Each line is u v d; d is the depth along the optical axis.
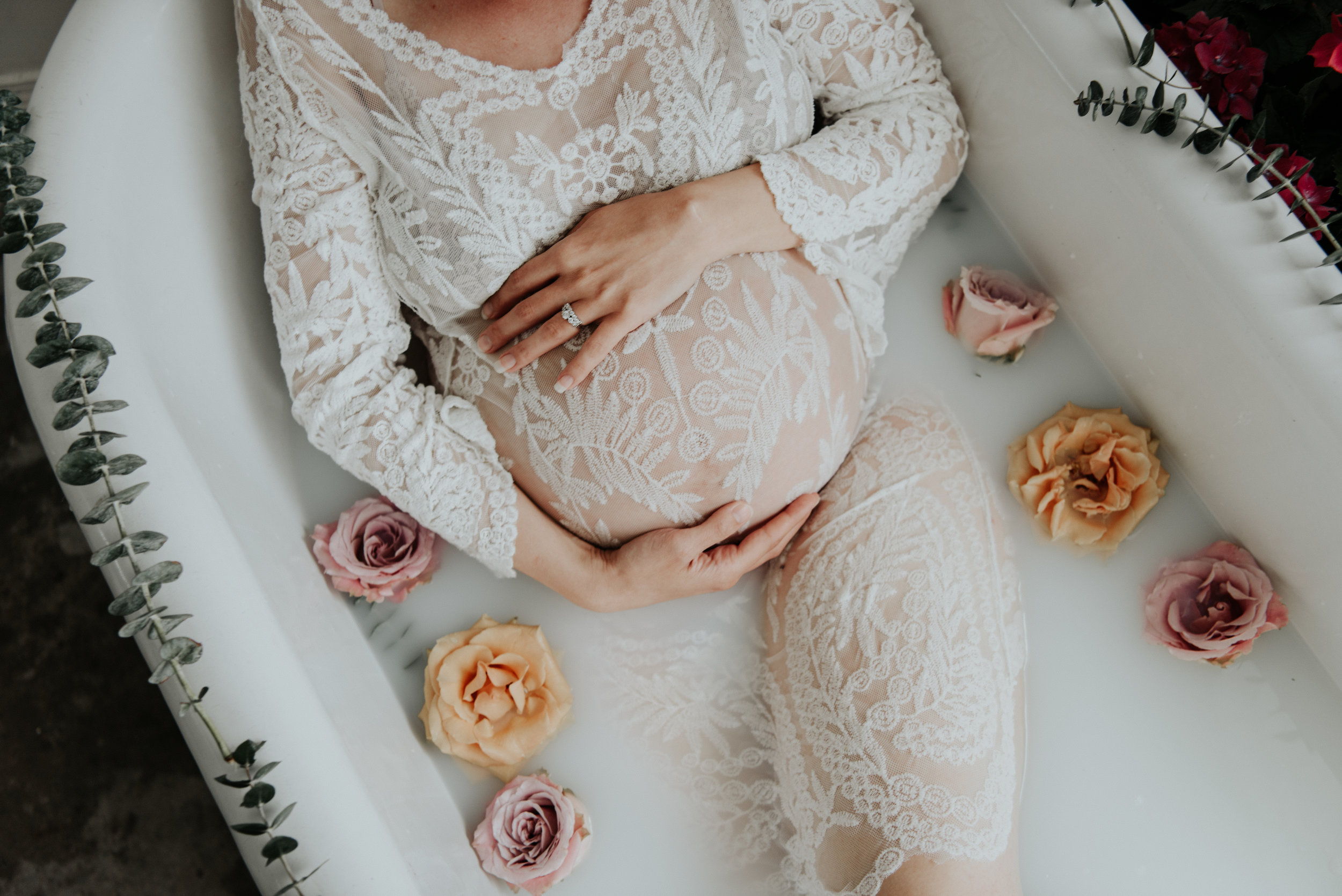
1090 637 1.09
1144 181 0.88
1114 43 0.91
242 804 0.72
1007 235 1.20
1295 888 0.98
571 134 0.83
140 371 0.82
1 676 1.49
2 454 1.55
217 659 0.75
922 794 0.83
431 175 0.83
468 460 0.94
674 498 0.92
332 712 0.86
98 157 0.86
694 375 0.87
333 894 0.73
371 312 0.91
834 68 0.99
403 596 1.10
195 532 0.78
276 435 1.07
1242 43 0.94
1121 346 1.07
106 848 1.43
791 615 0.95
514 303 0.91
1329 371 0.81
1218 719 1.03
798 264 0.95
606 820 1.05
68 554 1.52
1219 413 0.95
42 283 0.78
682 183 0.89
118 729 1.46
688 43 0.82
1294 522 0.92
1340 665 0.96
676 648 1.09
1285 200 0.87
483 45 0.79
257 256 1.07
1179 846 1.01
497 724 1.02
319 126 0.83
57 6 1.17
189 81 0.96
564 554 0.98
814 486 0.98
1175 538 1.08
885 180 0.96
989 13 0.97
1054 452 1.07
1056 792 1.05
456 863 0.93
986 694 0.87
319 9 0.77
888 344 1.14
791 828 0.99
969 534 0.95
